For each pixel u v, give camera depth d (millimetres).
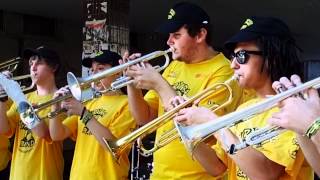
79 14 7754
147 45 9266
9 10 7477
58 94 2990
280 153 1842
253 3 7305
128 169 3189
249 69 1991
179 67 2725
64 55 8227
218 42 9922
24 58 3877
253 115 1762
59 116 3252
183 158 2459
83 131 3189
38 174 3439
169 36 2631
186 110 2039
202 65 2615
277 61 1955
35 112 3029
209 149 2219
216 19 8320
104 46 4594
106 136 2932
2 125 3520
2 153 3941
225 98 2383
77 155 3209
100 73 2822
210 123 1853
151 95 2930
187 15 2570
